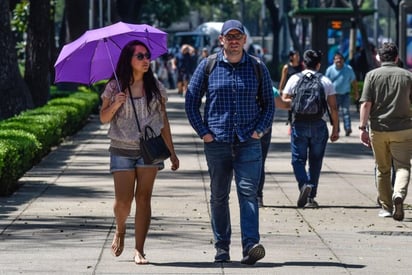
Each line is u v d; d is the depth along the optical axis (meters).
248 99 19.30
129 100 19.25
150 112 19.38
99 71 20.36
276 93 28.33
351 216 26.61
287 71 34.81
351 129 51.81
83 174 34.97
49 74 57.50
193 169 37.00
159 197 29.52
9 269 19.17
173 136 51.81
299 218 26.20
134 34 20.31
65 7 68.69
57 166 37.44
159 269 19.27
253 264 19.67
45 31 55.06
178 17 144.00
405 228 24.69
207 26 146.75
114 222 24.83
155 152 19.23
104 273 18.86
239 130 19.27
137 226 19.78
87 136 51.41
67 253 20.80
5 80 46.97
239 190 19.44
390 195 26.50
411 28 60.31
